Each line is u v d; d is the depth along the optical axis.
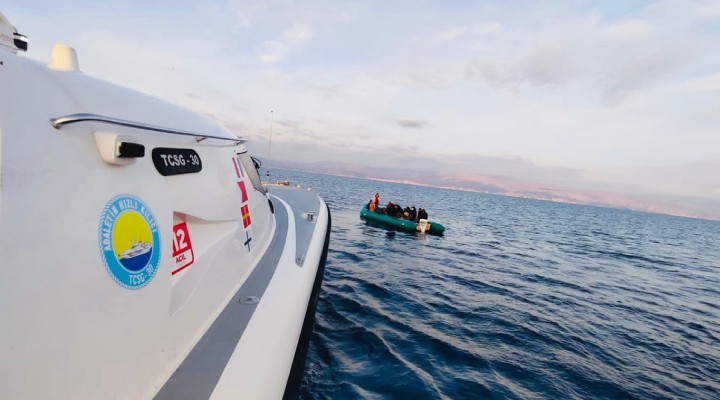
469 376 5.08
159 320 1.75
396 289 8.66
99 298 1.35
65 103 1.38
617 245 27.30
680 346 7.43
